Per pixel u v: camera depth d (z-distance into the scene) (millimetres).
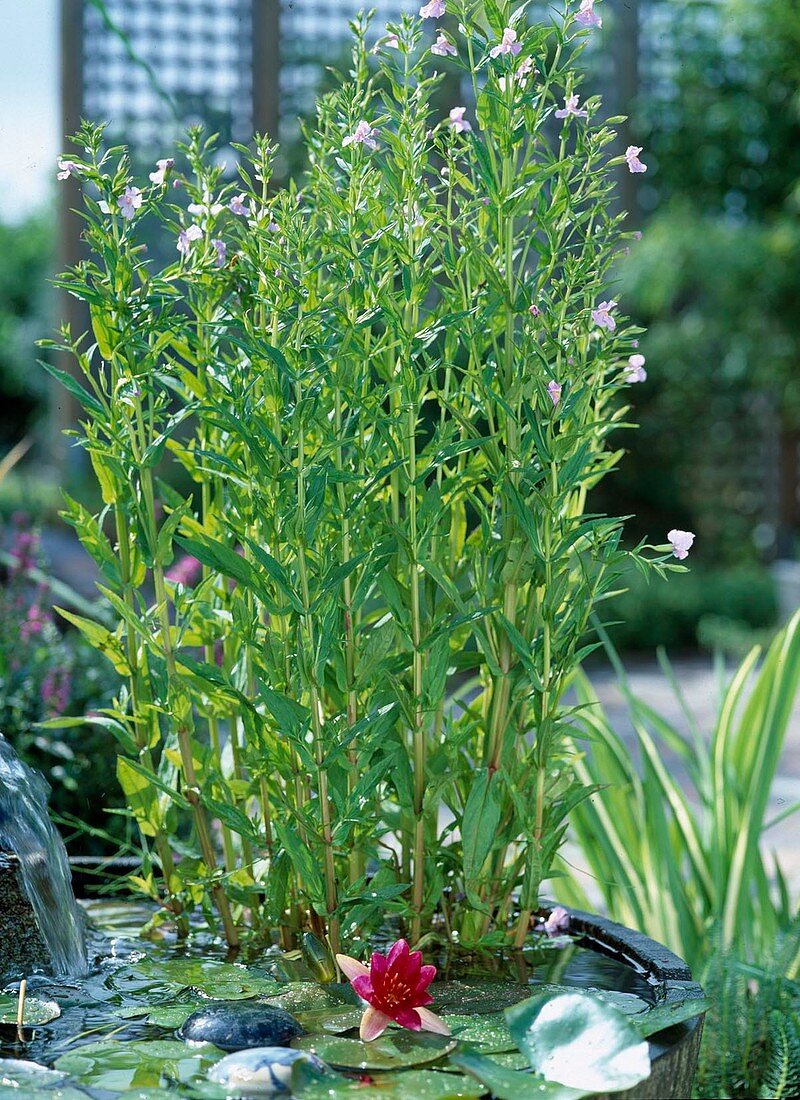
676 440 13250
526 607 2414
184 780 2545
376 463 2387
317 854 2385
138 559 2469
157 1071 2088
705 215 11477
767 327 11016
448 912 2527
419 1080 2055
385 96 2365
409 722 2389
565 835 2512
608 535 2377
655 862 3207
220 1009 2213
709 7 11016
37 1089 2041
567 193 2361
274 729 2406
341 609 2387
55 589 3646
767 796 3252
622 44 11109
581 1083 2031
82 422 2430
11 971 2336
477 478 2473
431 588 2457
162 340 2418
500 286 2371
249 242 2385
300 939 2480
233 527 2338
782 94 11078
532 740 2906
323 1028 2205
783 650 3346
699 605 11188
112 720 2555
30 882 2357
